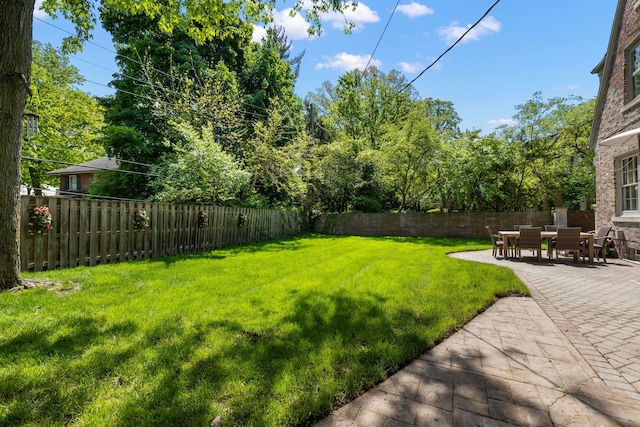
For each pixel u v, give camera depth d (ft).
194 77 48.32
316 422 6.00
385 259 24.97
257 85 59.31
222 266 20.56
